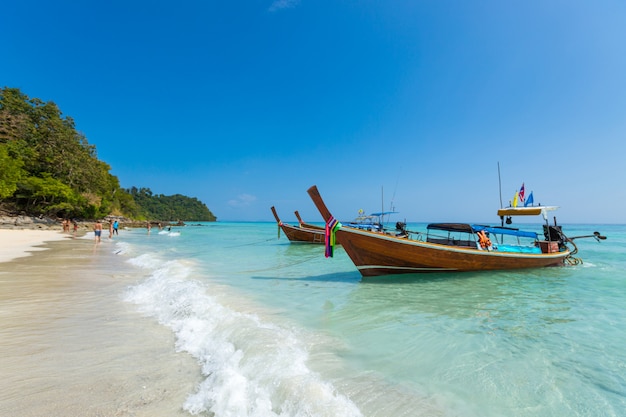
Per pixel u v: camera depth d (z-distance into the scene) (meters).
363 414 3.05
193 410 3.06
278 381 3.41
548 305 7.52
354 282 10.29
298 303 7.47
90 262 13.87
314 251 21.44
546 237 14.45
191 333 5.13
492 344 5.07
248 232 53.25
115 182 88.25
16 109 58.34
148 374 3.80
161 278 9.77
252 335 4.72
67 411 3.02
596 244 28.30
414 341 5.13
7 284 9.02
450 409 3.23
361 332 5.51
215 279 10.41
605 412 3.27
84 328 5.49
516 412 3.23
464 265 11.37
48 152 55.25
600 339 5.32
